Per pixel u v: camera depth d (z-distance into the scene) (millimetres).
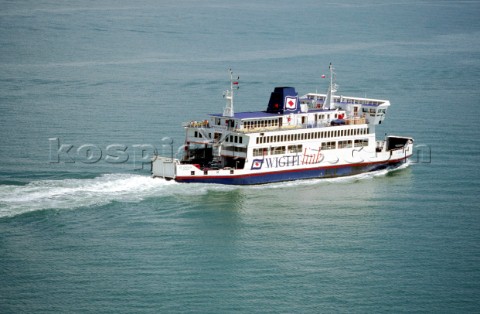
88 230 179375
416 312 147875
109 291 153250
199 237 178500
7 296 150500
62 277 158125
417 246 176000
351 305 150125
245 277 160250
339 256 170500
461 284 158375
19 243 171500
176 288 155125
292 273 162250
